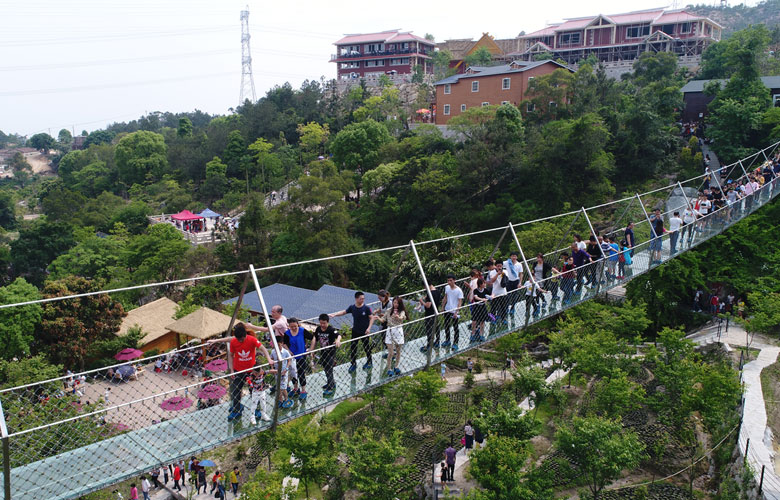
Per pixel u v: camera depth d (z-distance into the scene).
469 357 35.78
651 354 24.88
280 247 55.66
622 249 20.69
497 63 104.75
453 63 113.06
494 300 15.02
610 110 58.09
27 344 31.03
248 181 86.81
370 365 12.45
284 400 11.02
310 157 87.19
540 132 58.16
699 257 35.91
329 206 55.19
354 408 29.73
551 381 29.19
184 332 32.34
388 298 13.09
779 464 18.08
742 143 51.00
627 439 19.45
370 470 20.25
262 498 18.83
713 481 20.77
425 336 14.04
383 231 61.78
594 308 32.44
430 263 41.03
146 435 9.96
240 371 9.75
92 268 54.31
